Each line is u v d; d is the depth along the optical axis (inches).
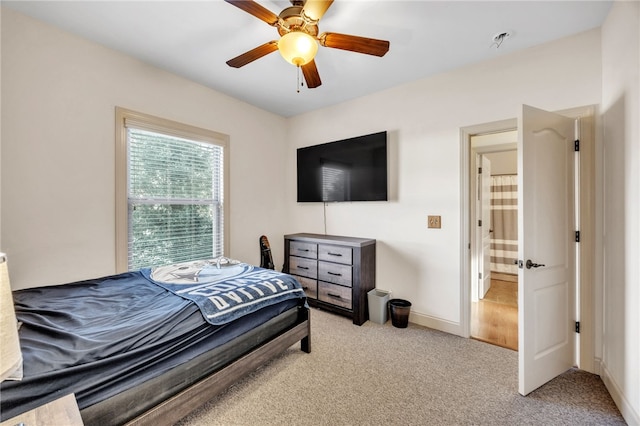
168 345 52.5
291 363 83.1
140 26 78.1
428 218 109.1
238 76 108.2
